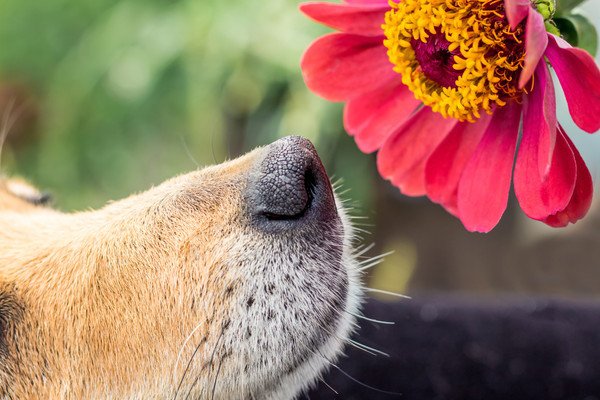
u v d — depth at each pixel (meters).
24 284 0.60
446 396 0.67
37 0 1.12
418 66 0.54
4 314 0.60
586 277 0.88
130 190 1.12
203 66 0.97
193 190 0.59
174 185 0.60
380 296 0.93
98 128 1.08
